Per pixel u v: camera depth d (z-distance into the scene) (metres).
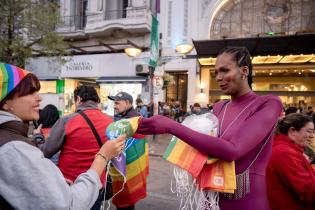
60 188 1.28
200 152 1.41
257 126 1.42
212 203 1.48
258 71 19.66
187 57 17.73
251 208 1.47
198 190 1.48
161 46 19.59
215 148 1.32
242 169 1.48
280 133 2.48
